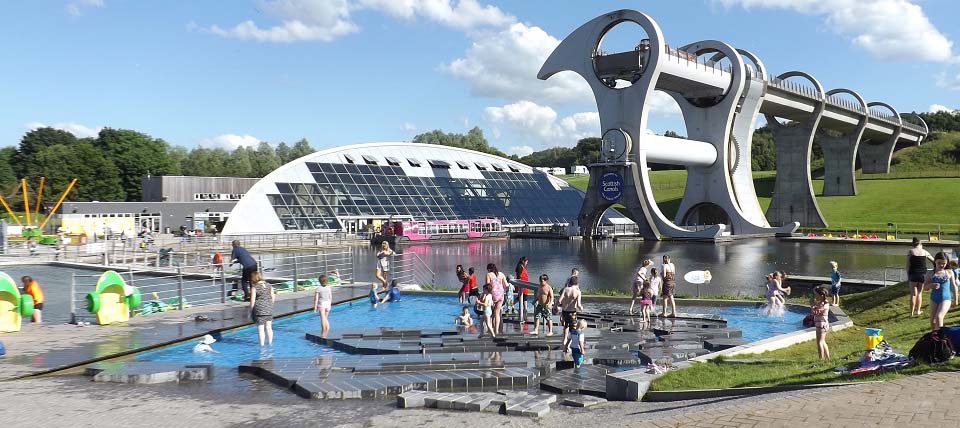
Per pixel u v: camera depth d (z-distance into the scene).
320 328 23.56
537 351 19.67
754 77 85.44
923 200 109.69
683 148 79.75
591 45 76.12
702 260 52.53
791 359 16.16
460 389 15.37
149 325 22.33
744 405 10.48
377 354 19.16
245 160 181.38
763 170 189.25
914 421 8.84
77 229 67.38
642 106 73.25
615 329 23.64
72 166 116.12
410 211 78.81
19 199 114.62
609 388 14.23
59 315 26.86
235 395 14.42
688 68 75.94
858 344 18.47
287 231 67.56
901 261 51.72
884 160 150.25
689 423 9.73
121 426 11.64
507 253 58.81
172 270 40.41
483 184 91.44
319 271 44.25
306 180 74.75
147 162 129.50
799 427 8.96
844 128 123.44
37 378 15.66
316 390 14.27
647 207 75.38
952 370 11.68
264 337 20.33
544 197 95.94
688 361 16.23
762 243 71.69
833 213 110.12
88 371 16.06
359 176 80.00
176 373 15.78
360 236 70.75
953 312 20.84
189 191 91.81
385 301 30.62
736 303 29.56
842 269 46.00
